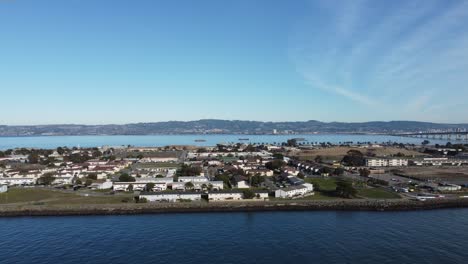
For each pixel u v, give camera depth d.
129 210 97.62
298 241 72.38
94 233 78.06
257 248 68.25
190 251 66.56
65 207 98.31
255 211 99.06
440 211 99.81
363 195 116.88
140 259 62.75
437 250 67.31
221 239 73.62
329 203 105.25
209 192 111.00
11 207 97.94
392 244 70.50
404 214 96.06
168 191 116.06
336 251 66.75
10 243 71.62
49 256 64.38
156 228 81.75
